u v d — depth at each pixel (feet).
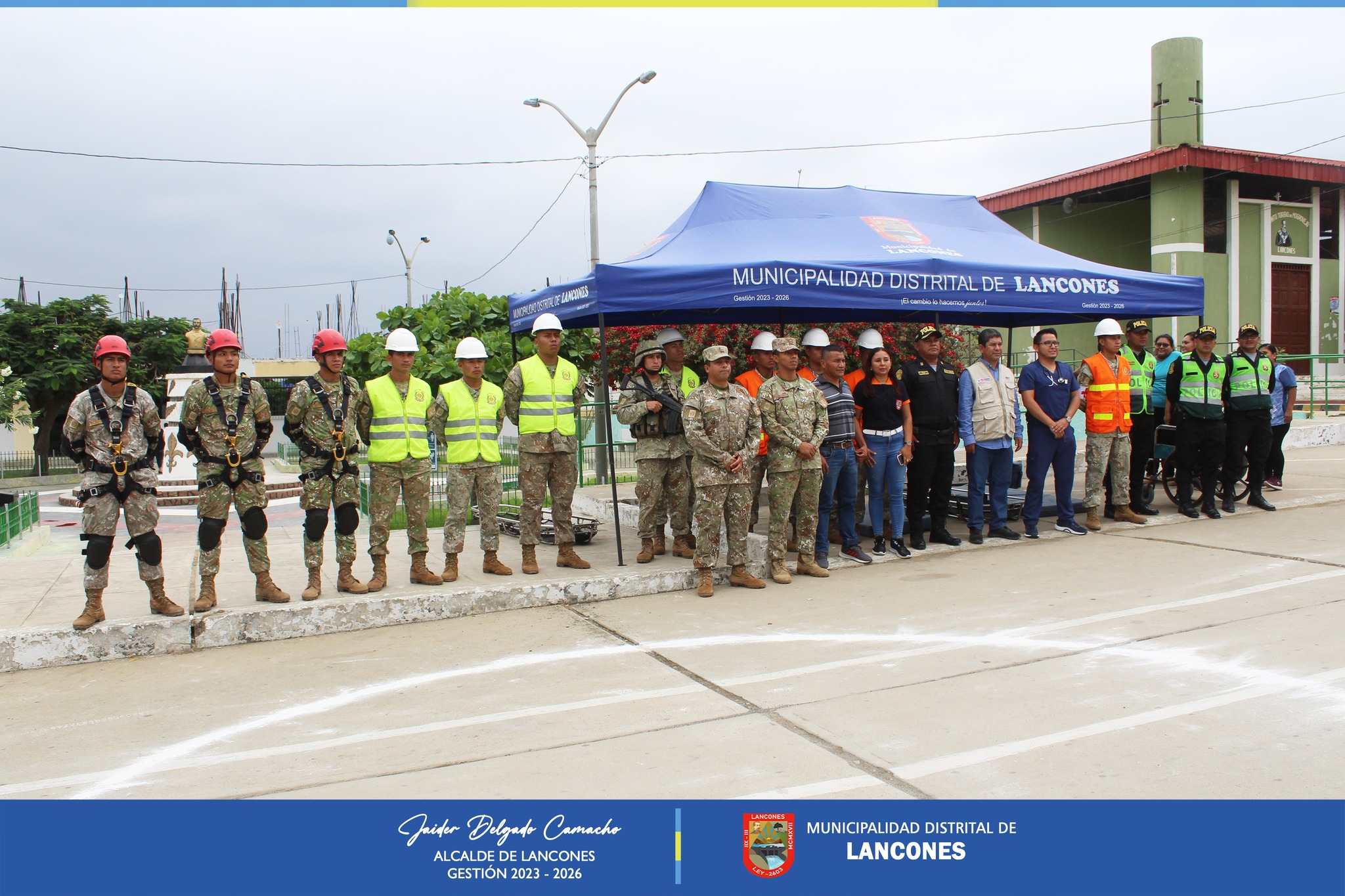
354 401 23.02
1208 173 81.71
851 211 31.17
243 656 20.30
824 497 26.84
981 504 29.60
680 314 33.63
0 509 42.83
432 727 15.55
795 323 36.19
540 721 15.58
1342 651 17.40
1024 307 28.73
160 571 21.24
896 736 14.26
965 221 33.35
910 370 28.50
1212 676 16.34
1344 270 87.71
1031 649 18.43
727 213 29.91
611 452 26.48
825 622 21.26
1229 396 32.89
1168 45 81.97
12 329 123.13
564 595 24.25
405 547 32.45
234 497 21.99
